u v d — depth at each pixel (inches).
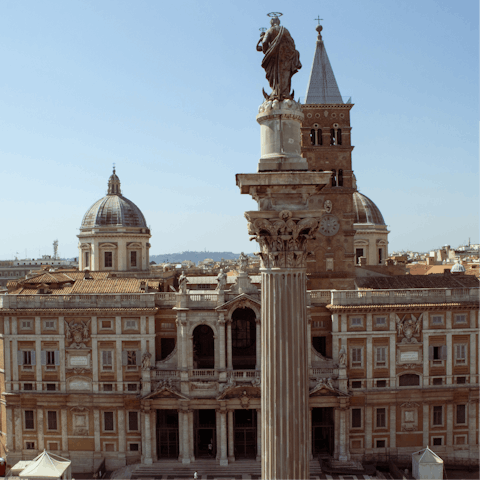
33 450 2728.8
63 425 2723.9
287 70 824.3
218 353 2667.3
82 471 2704.2
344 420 2635.3
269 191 804.0
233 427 2662.4
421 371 2723.9
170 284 3969.0
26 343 2743.6
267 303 813.2
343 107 3120.1
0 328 2760.8
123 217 4212.6
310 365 2696.9
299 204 813.2
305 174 792.9
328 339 2787.9
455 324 2738.7
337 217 3085.6
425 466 2463.1
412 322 2716.5
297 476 789.2
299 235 807.1
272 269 807.7
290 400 792.9
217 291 2760.8
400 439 2711.6
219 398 2596.0
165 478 2522.1
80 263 4311.0
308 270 3078.2
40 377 2731.3
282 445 789.2
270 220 796.6
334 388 2620.6
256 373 2628.0
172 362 2723.9
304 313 815.7
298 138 826.8
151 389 2655.0
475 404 2726.4
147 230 4375.0
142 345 2714.1
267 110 810.8
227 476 2534.5
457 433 2731.3
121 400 2704.2
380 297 2731.3
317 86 3147.1
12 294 2763.3
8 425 2731.3
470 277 3026.6
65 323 2723.9
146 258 4355.3
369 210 4419.3
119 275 4094.5
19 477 2431.1
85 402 2719.0
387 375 2714.1
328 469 2544.3
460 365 2738.7
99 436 2714.1
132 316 2719.0
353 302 2716.5
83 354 2728.8
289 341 796.6
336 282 3061.0
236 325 2908.5
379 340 2719.0
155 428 2674.7
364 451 2701.8
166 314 2773.1
